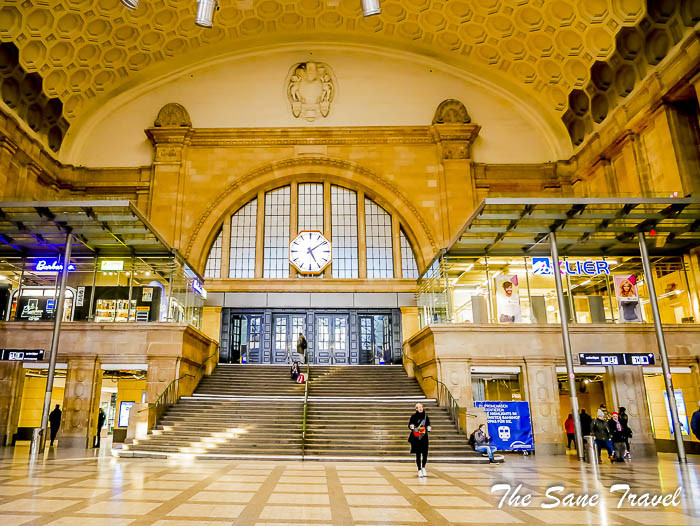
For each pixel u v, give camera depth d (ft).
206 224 85.71
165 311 64.69
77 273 67.72
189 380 62.80
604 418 47.42
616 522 19.67
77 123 88.63
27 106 76.43
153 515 19.93
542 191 88.17
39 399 73.41
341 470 37.42
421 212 86.53
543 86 88.07
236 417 53.52
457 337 60.08
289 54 93.04
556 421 57.72
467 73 93.30
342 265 86.84
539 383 58.85
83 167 86.84
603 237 60.70
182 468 37.37
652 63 66.33
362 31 92.02
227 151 88.89
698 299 63.36
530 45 83.25
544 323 62.69
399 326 83.82
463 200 86.12
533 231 55.01
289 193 90.17
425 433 34.27
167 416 53.62
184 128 87.30
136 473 33.68
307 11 87.76
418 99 92.58
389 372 71.67
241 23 88.69
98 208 52.65
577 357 59.98
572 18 73.92
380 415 54.13
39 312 65.16
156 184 85.76
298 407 56.29
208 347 72.23
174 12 82.69
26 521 18.47
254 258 86.84
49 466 37.40
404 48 93.30
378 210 90.07
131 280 66.44
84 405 57.62
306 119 91.20
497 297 64.03
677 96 63.00
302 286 83.61
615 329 61.05
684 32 60.49
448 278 65.51
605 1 68.13
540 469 39.50
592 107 80.94
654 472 37.52
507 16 80.84
